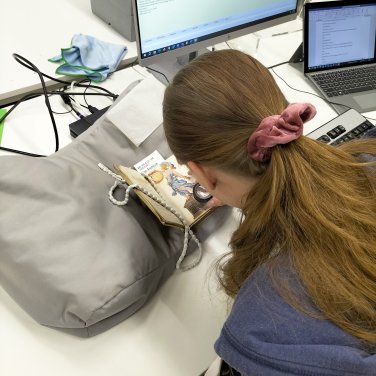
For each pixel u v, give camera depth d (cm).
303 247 48
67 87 111
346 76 125
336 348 45
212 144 49
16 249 63
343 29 122
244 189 53
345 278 47
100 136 81
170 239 74
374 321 48
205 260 78
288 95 120
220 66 49
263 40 141
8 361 62
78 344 65
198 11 101
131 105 81
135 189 72
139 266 66
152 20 95
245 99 47
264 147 46
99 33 129
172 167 81
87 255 64
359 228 48
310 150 48
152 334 68
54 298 61
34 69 107
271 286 49
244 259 54
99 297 61
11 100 107
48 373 62
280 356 46
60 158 76
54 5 138
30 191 67
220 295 73
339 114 110
